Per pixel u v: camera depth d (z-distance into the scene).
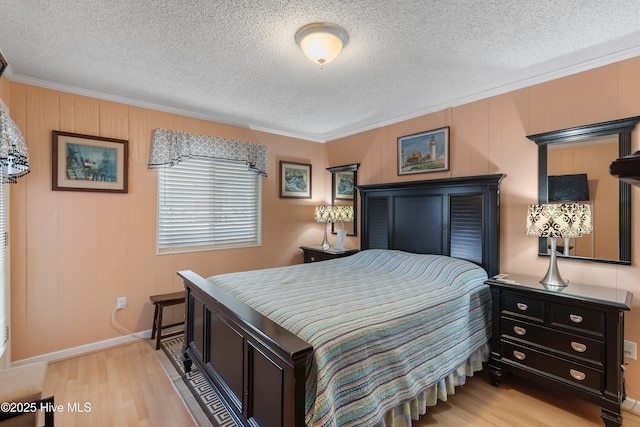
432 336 1.84
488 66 2.32
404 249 3.33
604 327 1.82
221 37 1.93
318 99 3.01
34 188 2.53
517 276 2.50
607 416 1.79
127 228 3.00
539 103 2.50
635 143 2.07
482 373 2.48
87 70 2.39
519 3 1.60
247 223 3.91
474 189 2.78
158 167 3.19
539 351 2.06
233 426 1.82
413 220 3.26
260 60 2.23
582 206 2.07
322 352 1.31
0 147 1.75
